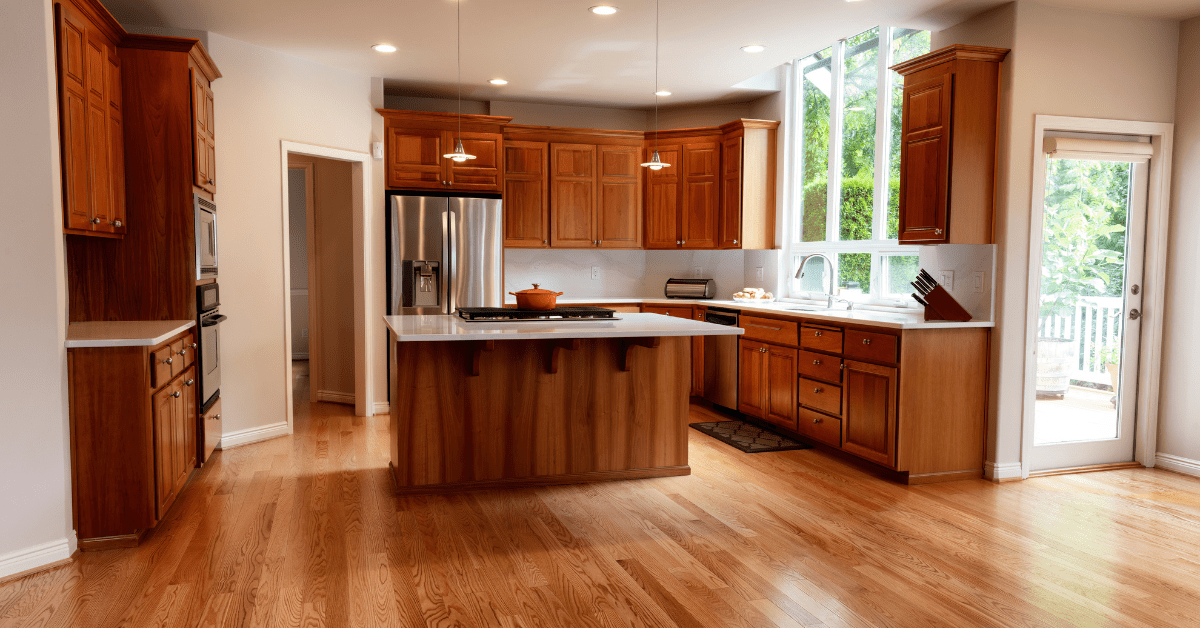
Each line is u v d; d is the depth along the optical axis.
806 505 3.56
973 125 3.90
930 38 4.57
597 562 2.87
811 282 5.79
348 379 6.05
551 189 6.25
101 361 2.90
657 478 4.01
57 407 2.77
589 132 6.29
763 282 6.28
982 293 4.06
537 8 4.00
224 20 4.17
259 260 4.73
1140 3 3.88
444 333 3.22
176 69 3.72
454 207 5.68
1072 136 4.05
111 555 2.90
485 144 5.85
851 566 2.84
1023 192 3.93
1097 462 4.31
